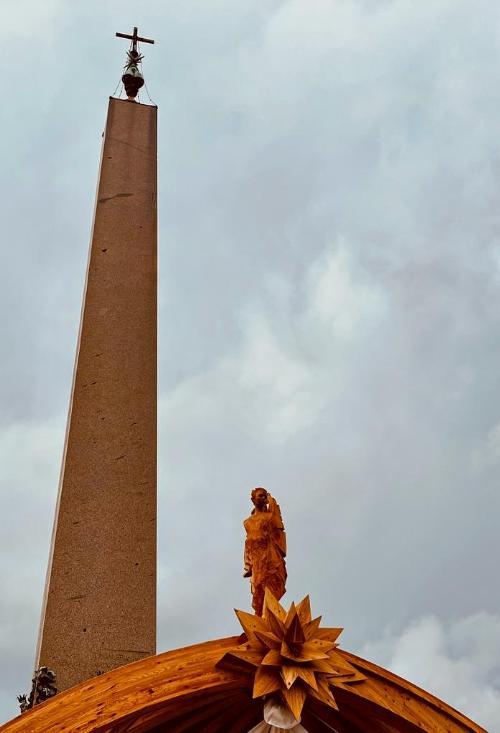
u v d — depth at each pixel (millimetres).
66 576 10305
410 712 8805
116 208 14078
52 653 9719
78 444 11359
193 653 8500
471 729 8922
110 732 7969
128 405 11852
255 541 9680
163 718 8328
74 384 11938
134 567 10547
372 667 8930
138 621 10180
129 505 11000
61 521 10703
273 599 8906
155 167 14906
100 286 13008
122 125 15438
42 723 7715
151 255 13586
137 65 17594
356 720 8977
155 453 11516
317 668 8523
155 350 12531
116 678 8133
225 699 8758
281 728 8320
